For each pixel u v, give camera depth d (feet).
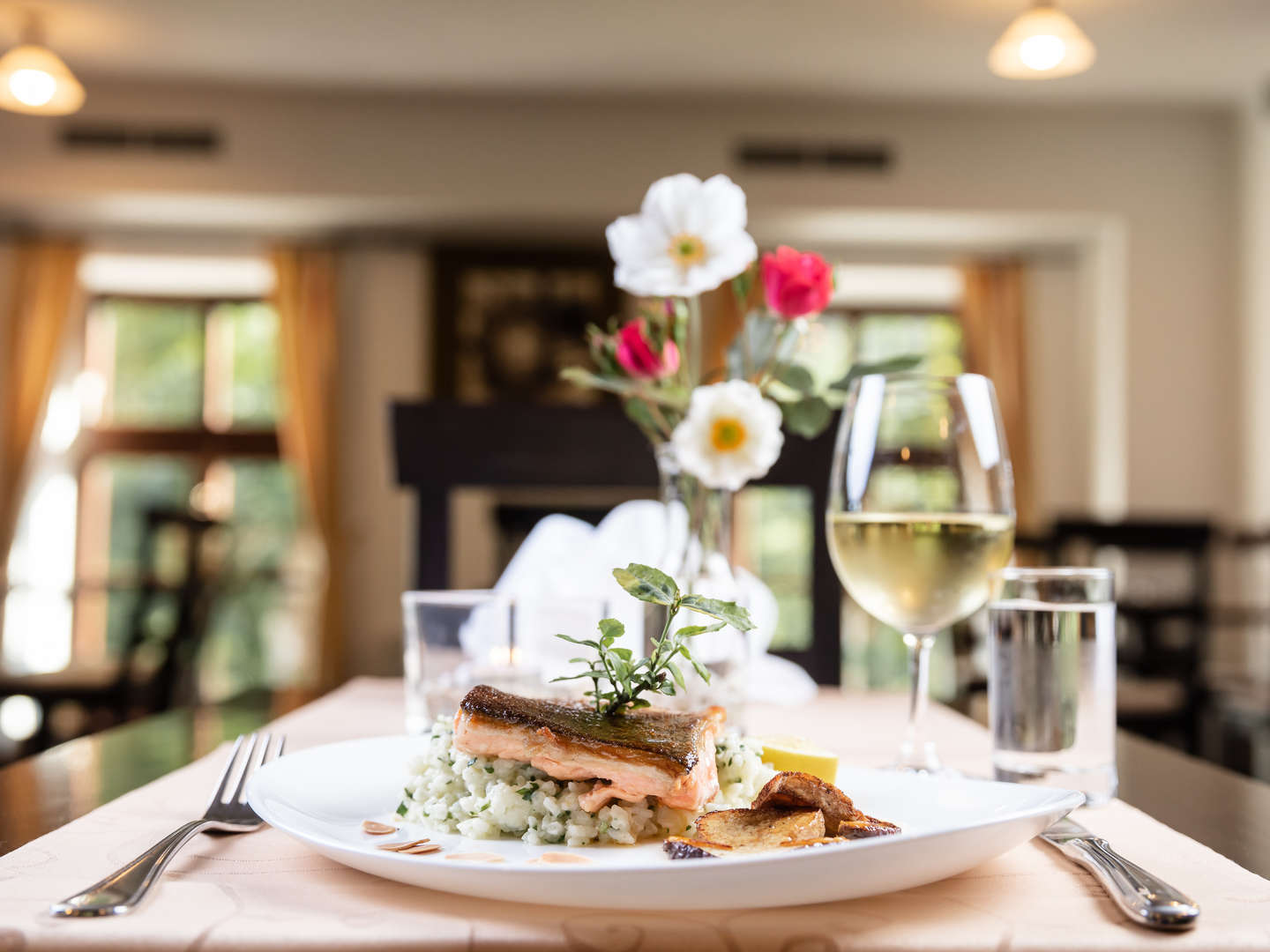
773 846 1.52
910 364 2.78
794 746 2.07
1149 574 16.79
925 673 2.45
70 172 16.28
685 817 1.73
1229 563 16.75
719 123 16.74
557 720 1.77
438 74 15.70
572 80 15.88
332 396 17.69
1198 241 17.08
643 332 2.65
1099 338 17.92
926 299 19.04
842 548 2.39
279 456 18.39
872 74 15.61
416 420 4.72
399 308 18.06
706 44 14.64
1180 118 17.11
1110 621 2.19
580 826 1.67
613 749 1.70
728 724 2.62
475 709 1.77
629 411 2.88
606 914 1.41
